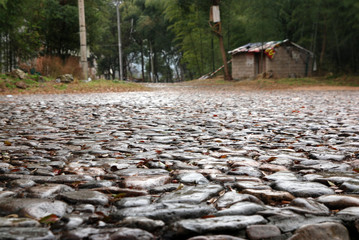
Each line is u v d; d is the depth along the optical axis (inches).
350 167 118.6
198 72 1653.5
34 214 74.6
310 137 180.2
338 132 194.2
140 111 325.1
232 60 1300.4
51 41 1086.4
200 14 1337.4
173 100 475.8
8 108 358.0
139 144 163.3
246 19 1362.0
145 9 2204.7
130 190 91.4
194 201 82.9
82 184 98.5
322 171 113.2
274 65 1190.9
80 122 247.6
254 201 82.9
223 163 124.6
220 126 223.6
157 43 2247.8
